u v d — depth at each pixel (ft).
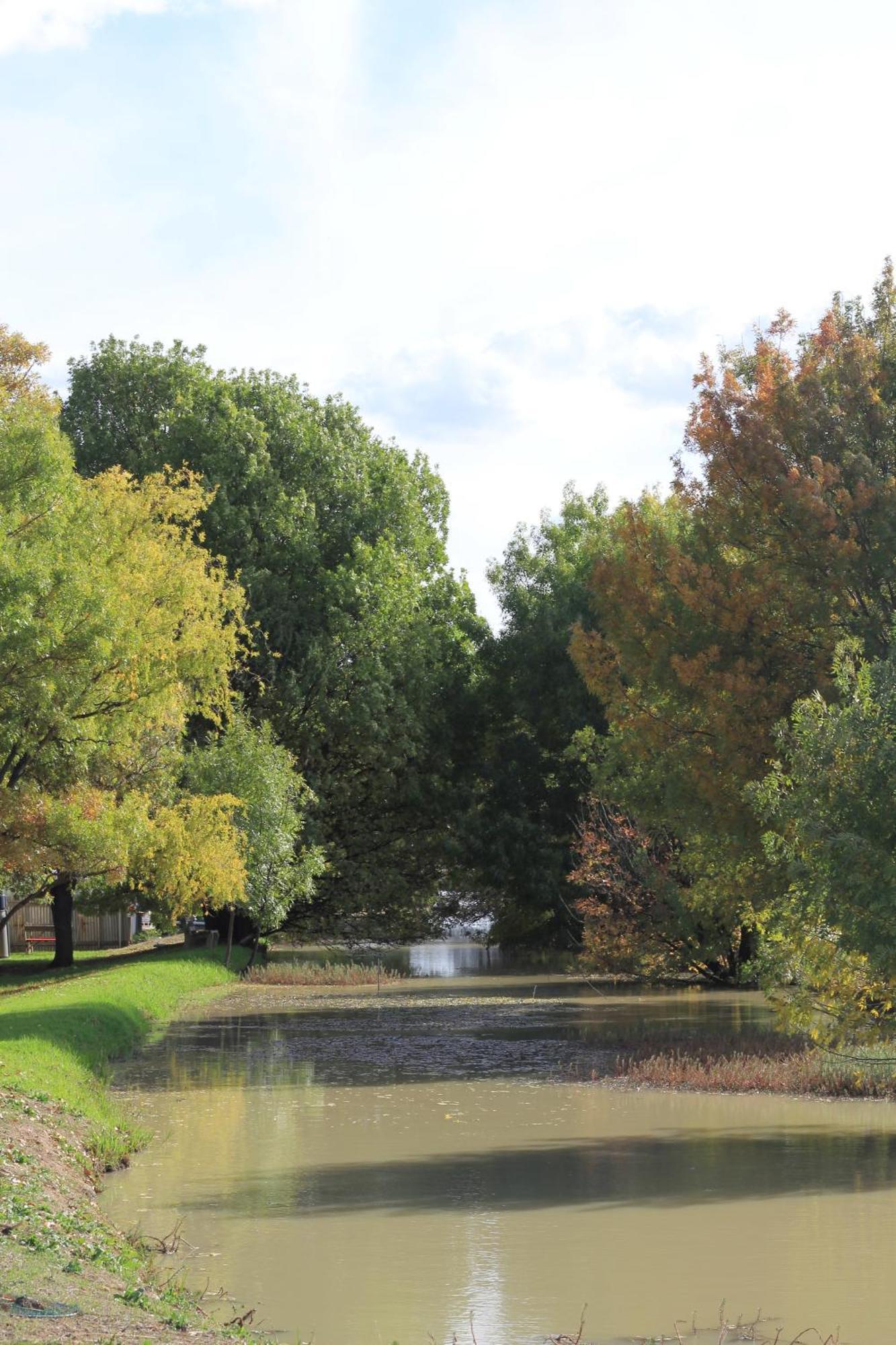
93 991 108.88
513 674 207.21
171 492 116.26
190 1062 90.63
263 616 173.99
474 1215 48.62
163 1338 29.68
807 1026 68.13
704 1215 48.37
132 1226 46.91
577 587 201.67
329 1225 47.19
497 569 218.18
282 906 165.58
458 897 212.23
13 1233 37.99
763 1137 63.62
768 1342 35.27
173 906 128.26
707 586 97.40
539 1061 90.17
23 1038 77.71
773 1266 41.96
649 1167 56.80
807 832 59.11
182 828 115.85
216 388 183.52
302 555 178.50
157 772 116.88
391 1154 59.88
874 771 59.21
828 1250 43.73
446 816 198.49
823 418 97.40
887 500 92.27
